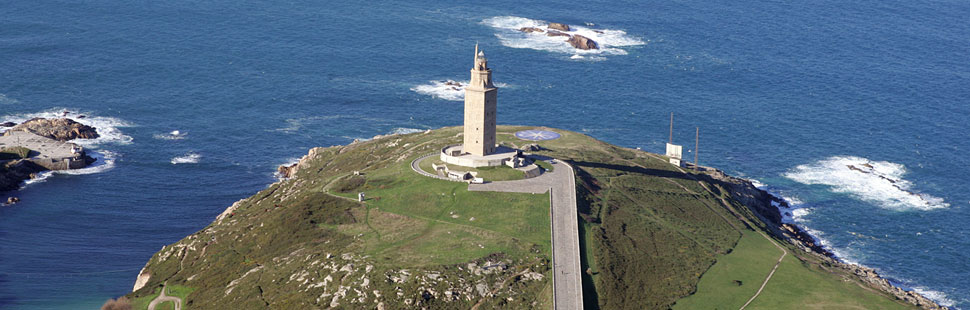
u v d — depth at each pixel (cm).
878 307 16612
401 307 15312
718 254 18475
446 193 19662
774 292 16962
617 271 16925
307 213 19288
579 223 18438
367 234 18025
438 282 15775
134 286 19688
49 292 19488
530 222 18225
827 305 16550
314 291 15975
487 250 16962
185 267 19200
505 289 15775
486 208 18912
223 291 17100
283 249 18175
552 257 16888
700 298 16550
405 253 16900
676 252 18188
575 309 15250
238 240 19325
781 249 19188
